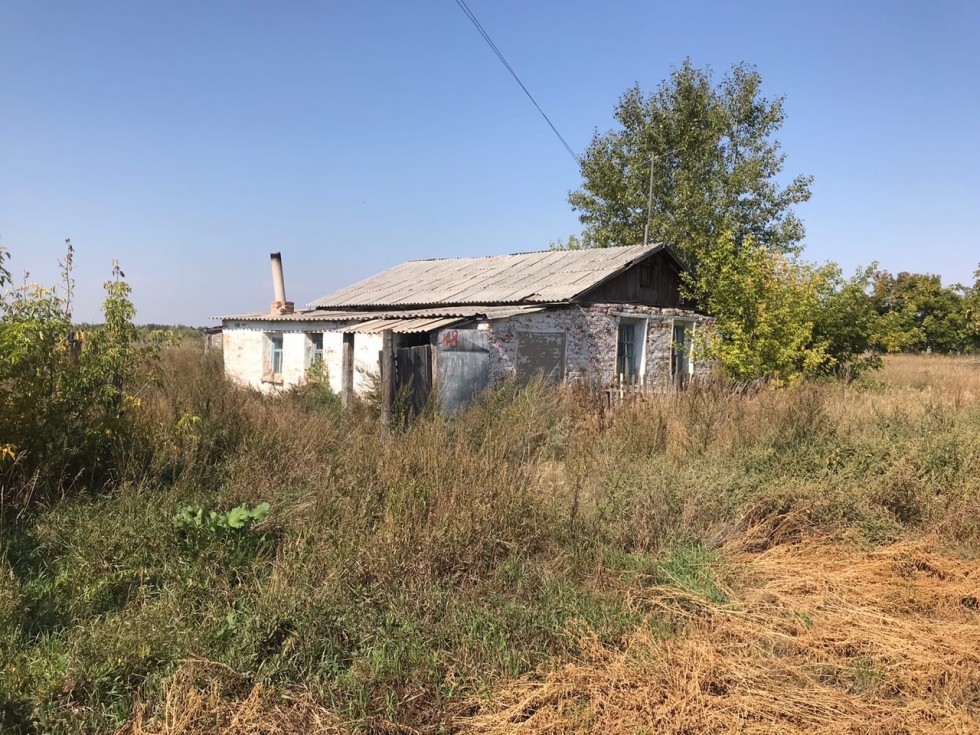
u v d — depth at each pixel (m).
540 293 13.91
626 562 4.96
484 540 4.89
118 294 6.89
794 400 8.75
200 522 4.95
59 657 3.56
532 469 6.40
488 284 16.08
